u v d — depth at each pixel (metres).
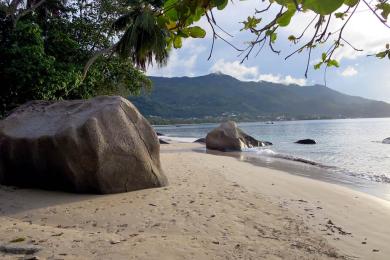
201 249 6.14
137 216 8.00
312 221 8.30
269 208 9.15
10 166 10.61
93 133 9.80
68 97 18.56
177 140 46.91
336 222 8.41
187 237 6.73
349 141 40.22
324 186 13.14
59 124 10.32
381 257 6.37
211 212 8.47
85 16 19.56
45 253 5.61
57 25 17.92
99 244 6.10
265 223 7.88
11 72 13.66
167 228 7.24
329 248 6.60
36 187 10.62
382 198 11.97
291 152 28.83
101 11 19.31
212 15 1.52
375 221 8.67
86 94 18.48
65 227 7.20
